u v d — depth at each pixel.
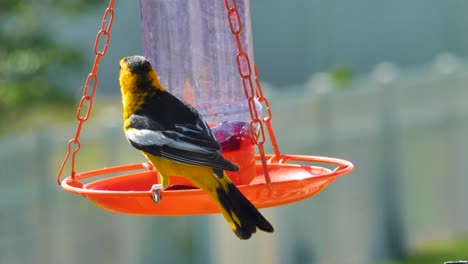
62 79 17.02
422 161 17.48
